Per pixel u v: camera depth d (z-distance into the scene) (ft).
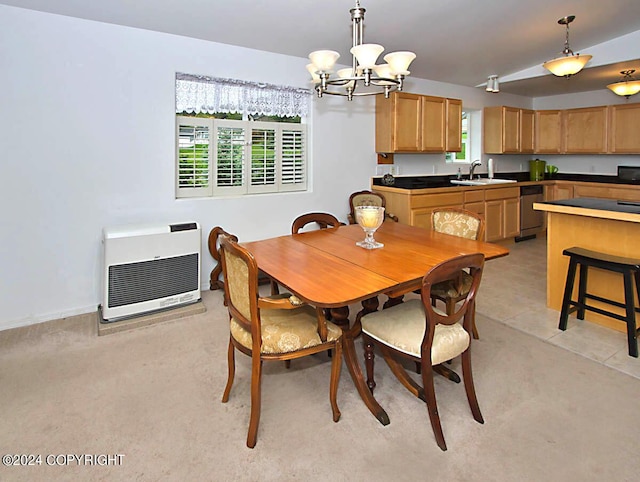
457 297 8.02
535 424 6.07
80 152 10.11
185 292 10.66
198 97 11.86
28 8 9.16
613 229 9.17
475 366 7.77
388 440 5.79
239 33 11.20
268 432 5.97
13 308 9.68
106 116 10.34
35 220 9.75
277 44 12.10
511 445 5.63
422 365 5.59
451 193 15.93
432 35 12.41
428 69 15.69
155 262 10.12
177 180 11.99
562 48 14.53
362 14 8.22
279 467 5.28
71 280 10.34
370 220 7.78
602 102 19.40
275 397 6.88
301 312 6.70
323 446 5.67
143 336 9.22
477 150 19.79
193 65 11.44
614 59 14.08
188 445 5.69
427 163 18.10
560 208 9.71
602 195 18.37
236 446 5.68
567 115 19.79
